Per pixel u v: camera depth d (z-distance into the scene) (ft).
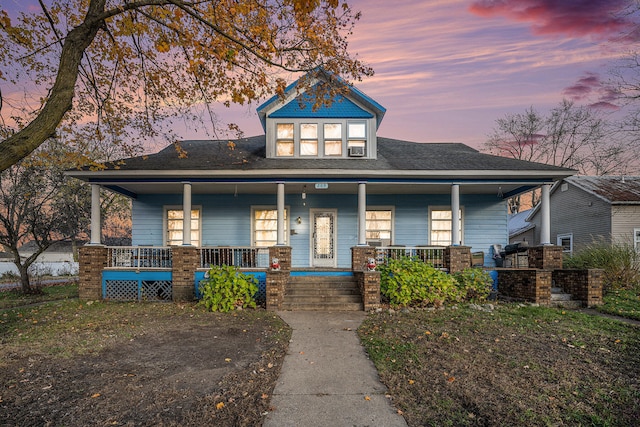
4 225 47.67
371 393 14.49
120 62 32.12
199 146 49.42
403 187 43.88
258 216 48.42
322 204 48.42
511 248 43.11
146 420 12.20
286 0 24.57
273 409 13.07
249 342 22.09
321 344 21.61
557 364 17.61
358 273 35.91
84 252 38.93
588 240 65.57
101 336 23.43
